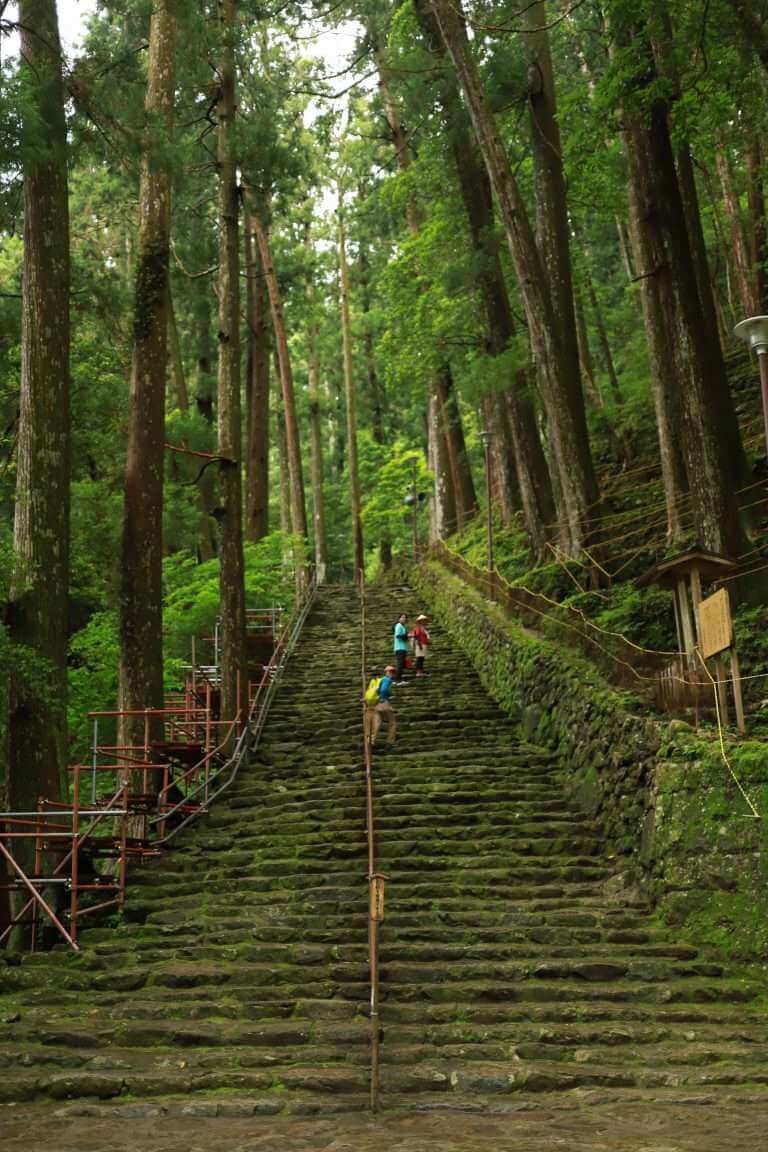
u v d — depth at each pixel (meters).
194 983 9.65
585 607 18.36
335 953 10.11
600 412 27.88
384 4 26.34
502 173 19.67
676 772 11.15
